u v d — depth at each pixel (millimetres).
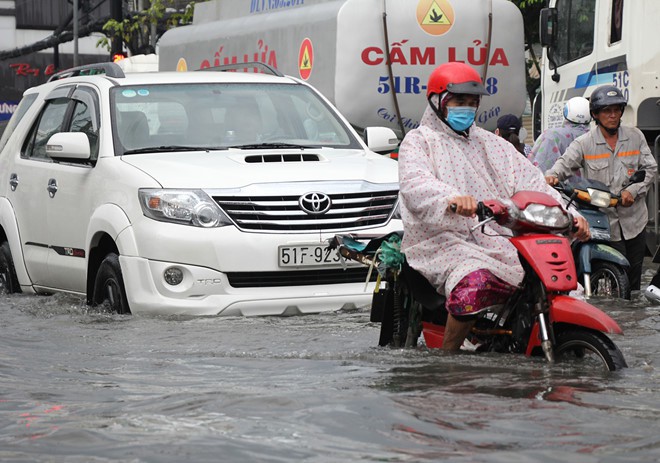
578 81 31625
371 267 14086
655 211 27781
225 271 17438
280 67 33375
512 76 31016
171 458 8320
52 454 8570
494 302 12812
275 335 15586
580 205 21172
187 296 17484
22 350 14711
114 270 18453
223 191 17719
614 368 11742
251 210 17688
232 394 10883
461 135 13578
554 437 8852
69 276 20406
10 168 23172
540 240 12273
